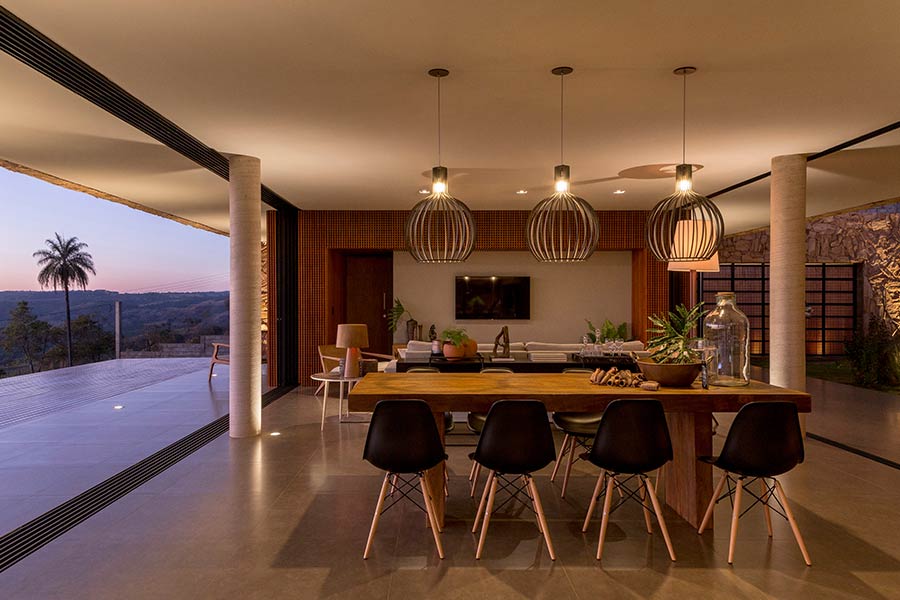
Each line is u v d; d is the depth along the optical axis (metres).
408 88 3.66
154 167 5.80
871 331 10.98
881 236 12.31
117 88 3.59
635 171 6.07
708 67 3.33
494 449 2.89
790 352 5.32
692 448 3.34
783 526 3.33
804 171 5.36
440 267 9.40
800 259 5.33
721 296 3.54
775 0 2.57
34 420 6.32
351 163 5.67
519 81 3.55
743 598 2.51
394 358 7.68
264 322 12.45
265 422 6.16
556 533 3.23
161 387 8.72
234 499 3.76
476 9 2.65
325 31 2.87
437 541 2.92
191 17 2.70
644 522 3.39
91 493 3.87
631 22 2.79
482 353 6.05
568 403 3.10
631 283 9.34
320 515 3.48
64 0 2.53
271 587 2.60
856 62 3.26
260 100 3.85
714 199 7.68
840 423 6.19
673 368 3.29
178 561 2.86
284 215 8.73
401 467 2.89
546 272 9.38
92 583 2.63
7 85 3.57
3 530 3.25
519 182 6.61
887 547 3.04
